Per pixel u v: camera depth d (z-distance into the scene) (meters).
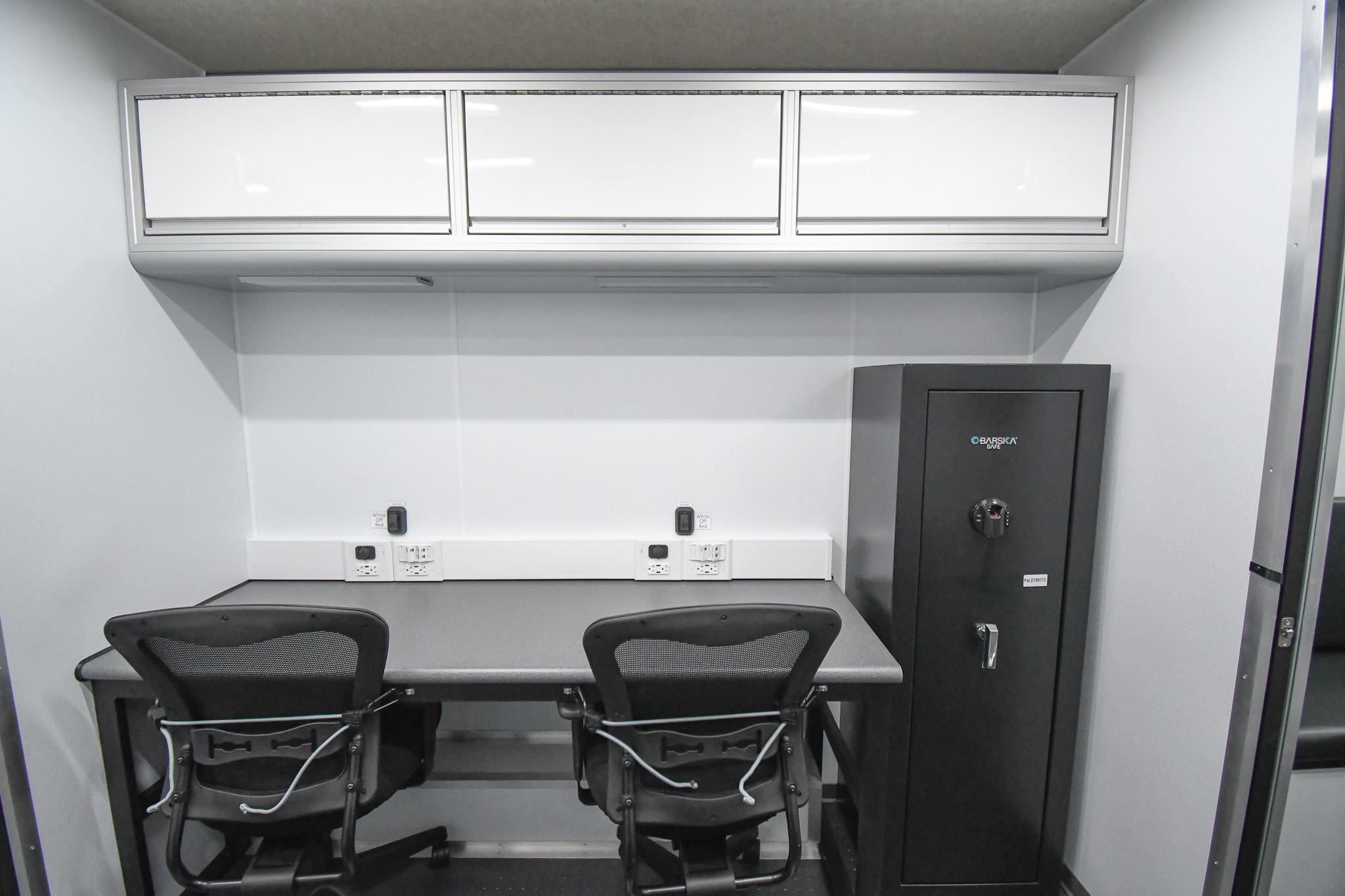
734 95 1.36
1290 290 1.02
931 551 1.42
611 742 1.19
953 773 1.49
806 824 1.74
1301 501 1.05
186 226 1.40
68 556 1.25
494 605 1.64
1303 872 1.28
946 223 1.40
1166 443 1.29
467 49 1.50
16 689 1.15
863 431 1.68
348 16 1.35
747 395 1.83
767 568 1.84
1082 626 1.45
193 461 1.60
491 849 1.74
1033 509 1.42
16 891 1.16
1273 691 1.09
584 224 1.40
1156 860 1.32
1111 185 1.39
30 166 1.16
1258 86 1.07
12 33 1.13
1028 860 1.52
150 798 1.40
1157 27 1.29
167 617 1.01
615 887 1.63
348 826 1.18
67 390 1.24
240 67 1.59
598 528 1.87
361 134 1.36
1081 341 1.58
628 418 1.83
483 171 1.37
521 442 1.83
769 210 1.38
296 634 1.08
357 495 1.84
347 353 1.79
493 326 1.79
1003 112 1.36
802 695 1.17
